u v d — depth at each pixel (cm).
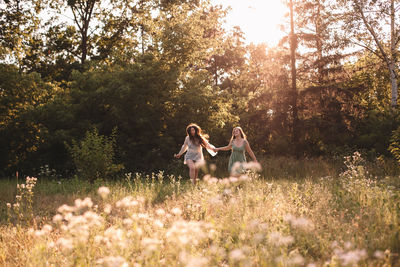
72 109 1376
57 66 2309
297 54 1902
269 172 1212
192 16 1550
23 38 2164
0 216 564
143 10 1738
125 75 1353
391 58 1783
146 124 1354
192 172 813
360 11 1720
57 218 330
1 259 354
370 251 300
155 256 291
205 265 281
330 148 1689
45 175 1387
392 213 423
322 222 416
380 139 1505
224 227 386
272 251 294
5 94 1525
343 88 1833
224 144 1783
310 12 1855
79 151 1036
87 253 304
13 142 1548
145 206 597
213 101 1438
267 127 1895
